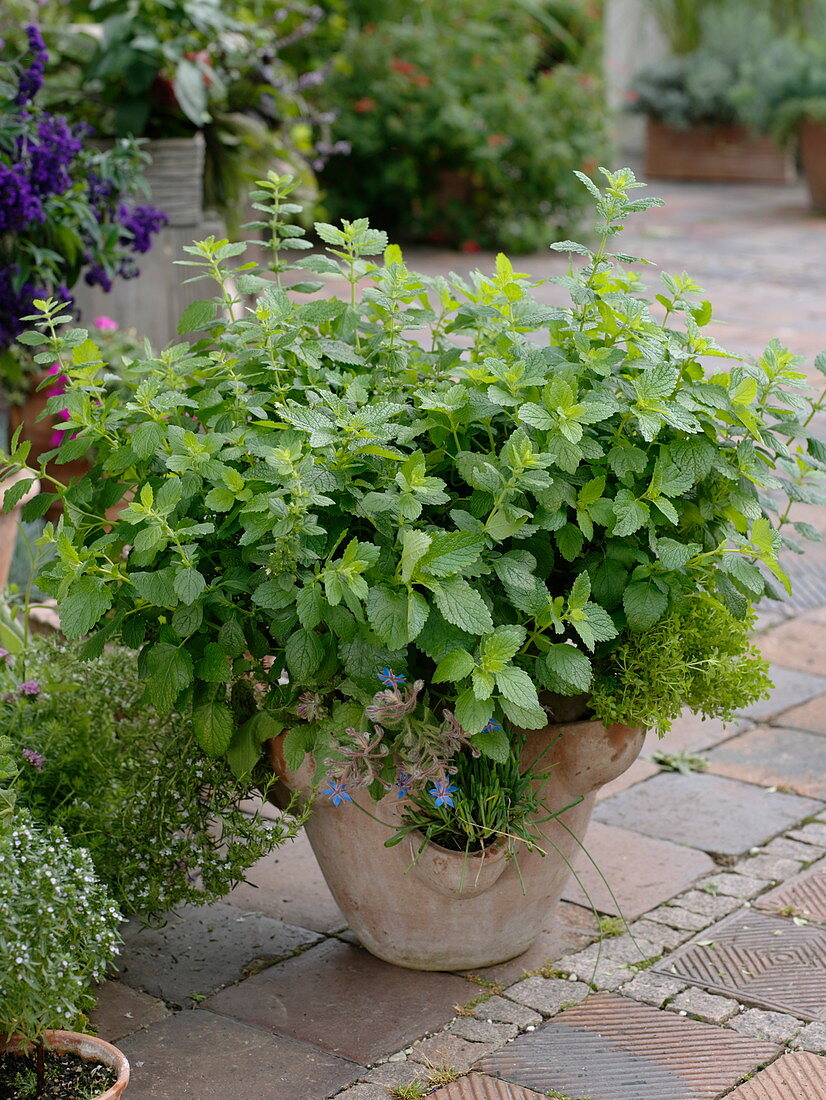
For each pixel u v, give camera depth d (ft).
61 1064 6.79
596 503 7.35
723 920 9.00
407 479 6.97
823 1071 7.38
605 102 37.47
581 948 8.66
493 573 7.47
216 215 18.07
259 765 8.05
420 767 7.07
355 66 33.96
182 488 7.16
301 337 8.07
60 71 18.98
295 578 7.04
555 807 8.01
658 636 7.61
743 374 7.77
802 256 33.55
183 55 17.66
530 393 7.58
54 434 14.65
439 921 8.09
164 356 7.86
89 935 6.89
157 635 7.71
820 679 13.09
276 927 8.94
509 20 37.65
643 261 7.77
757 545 7.49
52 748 8.47
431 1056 7.53
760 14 48.19
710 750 11.68
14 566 12.04
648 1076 7.36
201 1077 7.35
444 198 34.99
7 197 12.24
